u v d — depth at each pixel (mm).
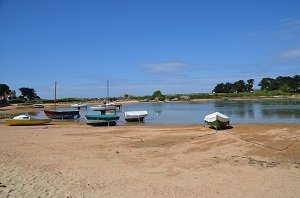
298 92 159500
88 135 26562
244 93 162000
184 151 19141
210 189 11711
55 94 63219
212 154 18078
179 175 13703
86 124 38469
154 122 42281
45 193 10797
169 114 58406
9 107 94000
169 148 20203
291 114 49156
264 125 31094
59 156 17609
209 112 61594
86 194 10945
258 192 11367
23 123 36719
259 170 14383
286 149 18984
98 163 15961
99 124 37375
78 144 21891
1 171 13617
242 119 42406
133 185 12164
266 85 184375
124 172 14164
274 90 168625
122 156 17797
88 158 17188
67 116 49969
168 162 16234
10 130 31016
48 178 12727
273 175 13539
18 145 21328
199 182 12609
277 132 25344
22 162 15703
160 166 15375
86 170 14391
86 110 82438
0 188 11117
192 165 15516
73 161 16328
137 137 25062
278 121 38531
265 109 62906
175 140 23266
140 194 11125
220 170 14484
